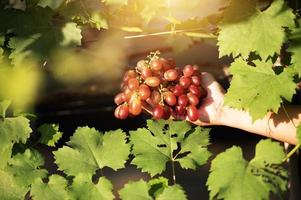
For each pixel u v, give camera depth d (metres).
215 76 1.94
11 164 0.82
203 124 0.86
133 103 0.84
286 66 0.80
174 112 0.86
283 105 0.77
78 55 0.99
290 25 0.77
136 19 0.99
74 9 0.88
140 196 0.75
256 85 0.75
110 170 1.95
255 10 0.79
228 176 0.71
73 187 0.77
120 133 0.82
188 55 2.09
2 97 0.88
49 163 2.02
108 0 0.87
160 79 0.86
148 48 1.86
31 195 0.79
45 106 2.25
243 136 2.22
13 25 0.87
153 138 0.81
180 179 1.88
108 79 2.28
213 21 0.98
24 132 0.83
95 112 2.40
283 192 0.70
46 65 0.90
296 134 0.72
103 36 1.01
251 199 0.69
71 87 2.21
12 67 0.89
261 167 0.73
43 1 0.87
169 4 0.96
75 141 0.82
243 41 0.78
